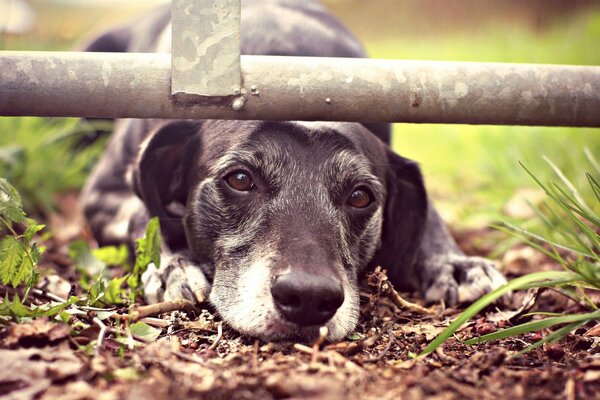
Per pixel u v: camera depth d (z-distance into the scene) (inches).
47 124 38.3
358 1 95.9
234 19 18.0
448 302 25.4
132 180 25.2
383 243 26.0
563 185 32.0
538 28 71.6
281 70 18.5
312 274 19.0
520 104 19.2
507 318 22.0
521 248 30.0
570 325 17.6
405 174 25.7
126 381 15.3
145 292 23.5
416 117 19.1
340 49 28.3
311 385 15.0
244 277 20.8
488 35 77.8
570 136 39.7
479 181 42.9
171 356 16.8
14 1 48.6
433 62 19.3
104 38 40.1
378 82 18.7
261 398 14.8
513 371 16.7
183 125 24.4
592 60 55.0
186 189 24.9
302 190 22.0
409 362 17.2
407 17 91.1
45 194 35.8
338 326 19.6
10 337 16.4
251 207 22.3
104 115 18.6
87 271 24.5
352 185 22.8
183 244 24.8
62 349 16.3
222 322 20.4
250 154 22.4
